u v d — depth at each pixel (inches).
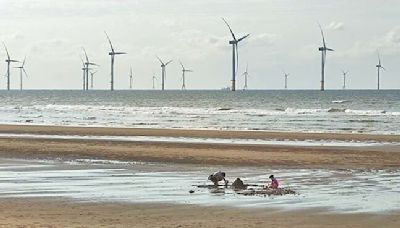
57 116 5792.3
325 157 2285.9
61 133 3518.7
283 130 3919.8
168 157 2261.3
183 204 1273.4
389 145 2854.3
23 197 1357.0
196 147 2625.5
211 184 1582.2
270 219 1105.4
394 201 1309.1
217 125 4431.6
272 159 2214.6
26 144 2731.3
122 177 1722.4
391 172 1884.8
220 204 1270.9
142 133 3521.2
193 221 1086.4
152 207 1235.9
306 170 1934.1
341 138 3225.9
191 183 1606.8
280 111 6314.0
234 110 6584.6
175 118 5364.2
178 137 3270.2
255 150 2513.5
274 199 1337.4
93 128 3927.2
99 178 1700.3
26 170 1876.2
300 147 2687.0
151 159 2204.7
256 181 1659.7
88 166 1995.6
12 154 2359.7
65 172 1831.9
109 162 2116.1
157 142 2893.7
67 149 2524.6
